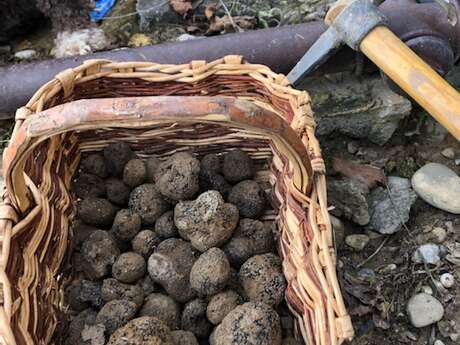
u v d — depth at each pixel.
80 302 0.32
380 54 0.32
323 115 0.42
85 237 0.34
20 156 0.25
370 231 0.40
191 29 0.49
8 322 0.25
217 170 0.36
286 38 0.40
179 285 0.32
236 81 0.34
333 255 0.27
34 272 0.29
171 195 0.34
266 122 0.24
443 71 0.37
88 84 0.34
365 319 0.36
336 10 0.34
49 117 0.23
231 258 0.33
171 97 0.23
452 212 0.40
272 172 0.36
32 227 0.29
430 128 0.44
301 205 0.29
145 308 0.32
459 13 0.35
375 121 0.42
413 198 0.40
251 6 0.49
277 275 0.31
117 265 0.32
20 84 0.39
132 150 0.37
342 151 0.44
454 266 0.38
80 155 0.37
